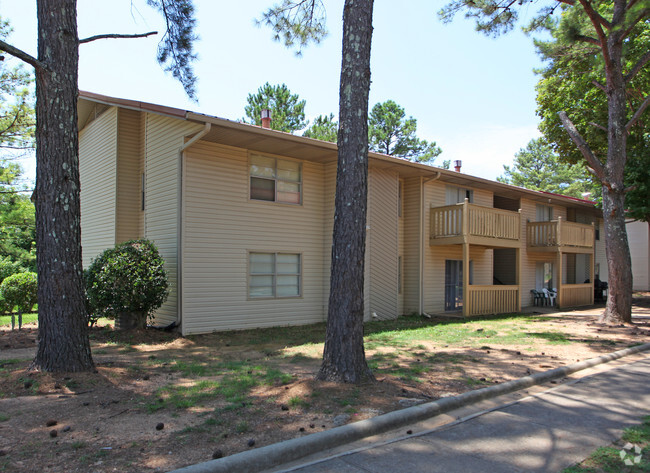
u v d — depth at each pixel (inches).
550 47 578.6
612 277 541.6
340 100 257.3
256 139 455.5
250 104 1218.0
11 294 555.8
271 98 1208.8
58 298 252.5
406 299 652.7
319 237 557.3
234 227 482.0
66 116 258.1
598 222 1096.8
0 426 178.9
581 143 538.6
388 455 164.9
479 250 743.7
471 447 173.2
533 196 815.1
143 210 520.4
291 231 529.7
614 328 499.2
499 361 323.0
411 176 650.8
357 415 195.8
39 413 195.0
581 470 152.5
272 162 517.7
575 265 975.6
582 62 652.7
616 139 524.7
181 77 381.4
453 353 353.1
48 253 253.0
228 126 411.5
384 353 350.9
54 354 251.1
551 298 808.3
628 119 691.4
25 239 1022.4
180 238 446.9
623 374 299.6
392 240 603.8
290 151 506.0
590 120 739.4
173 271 455.8
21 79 658.2
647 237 1258.0
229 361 326.0
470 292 628.4
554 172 2098.9
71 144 259.8
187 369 290.7
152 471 141.6
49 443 162.6
